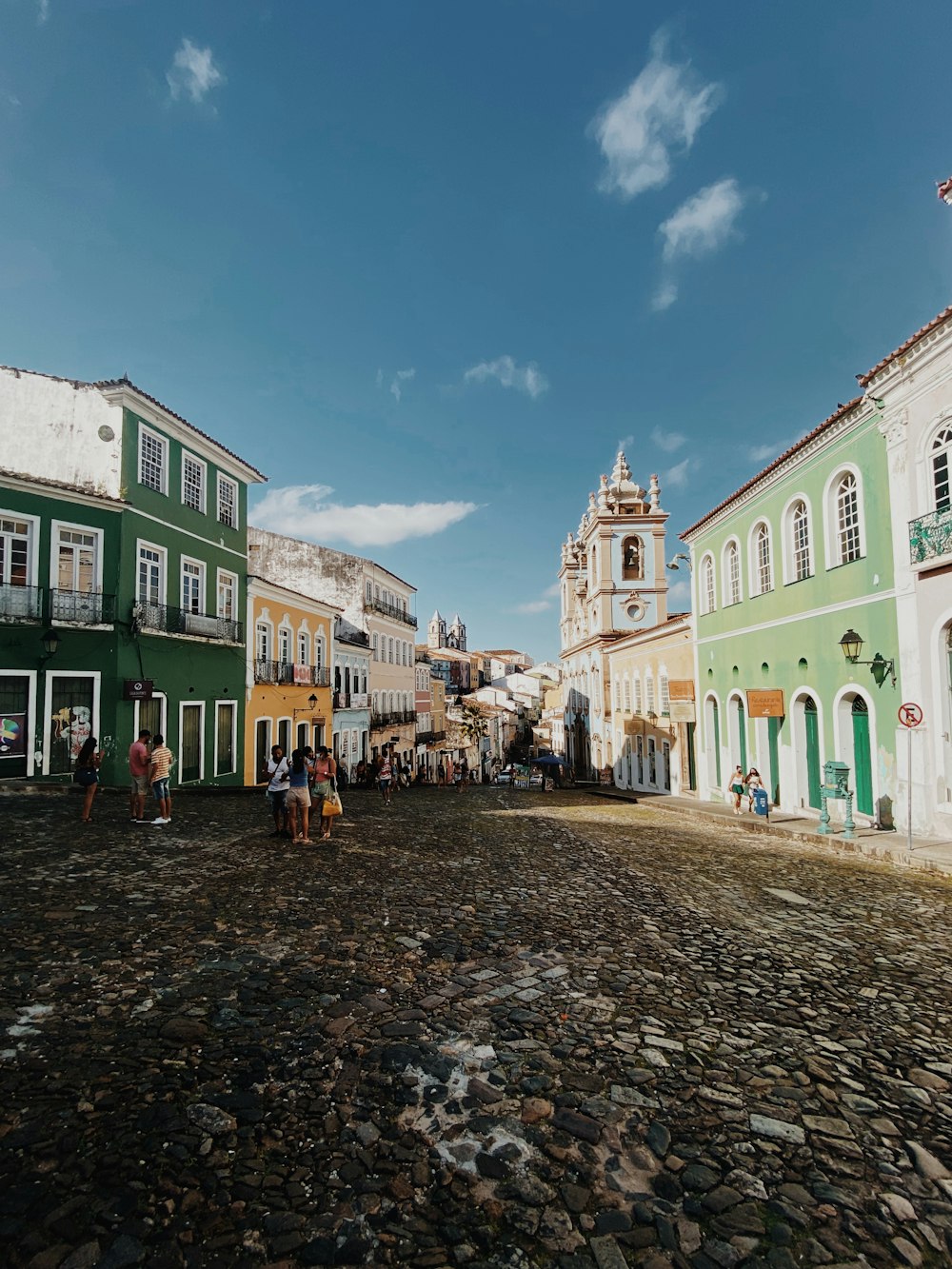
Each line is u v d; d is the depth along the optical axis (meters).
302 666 29.75
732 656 22.22
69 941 5.71
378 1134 3.24
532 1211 2.80
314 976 5.13
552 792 35.59
